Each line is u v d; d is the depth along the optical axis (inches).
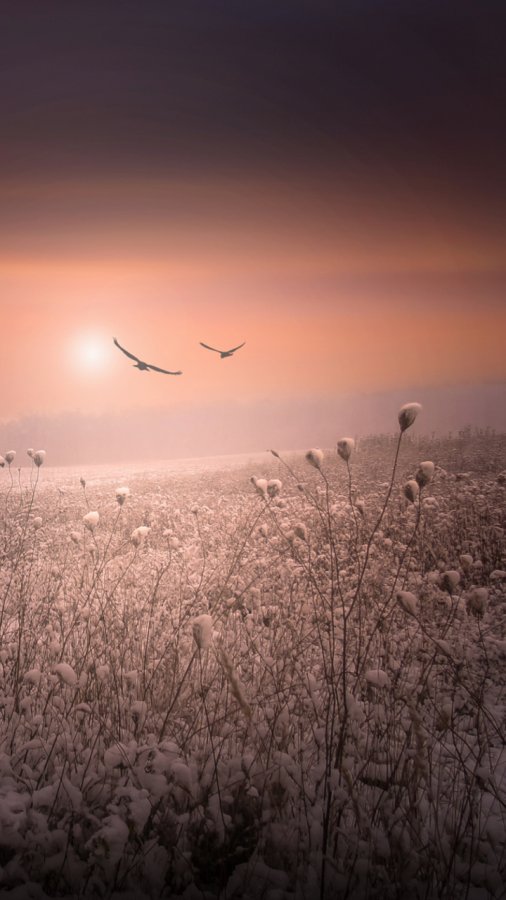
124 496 224.5
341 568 268.5
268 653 189.2
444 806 131.1
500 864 113.0
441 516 400.5
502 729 162.7
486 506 448.5
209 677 174.4
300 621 206.7
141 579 290.5
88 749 132.6
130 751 124.6
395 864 109.4
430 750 140.5
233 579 253.4
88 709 139.7
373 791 126.3
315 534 342.6
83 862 105.1
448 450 1089.4
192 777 117.3
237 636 211.2
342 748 125.2
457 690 177.0
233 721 149.8
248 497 609.0
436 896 106.5
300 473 877.8
